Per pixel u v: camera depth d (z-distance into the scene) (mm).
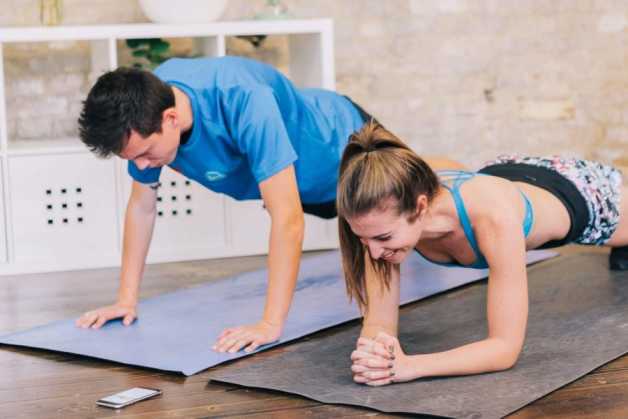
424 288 4160
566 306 3793
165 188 5148
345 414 2760
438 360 2924
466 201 2875
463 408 2713
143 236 3787
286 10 5359
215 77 3271
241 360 3297
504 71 6125
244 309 3922
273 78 3461
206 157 3312
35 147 5039
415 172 2729
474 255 2986
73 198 5043
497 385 2887
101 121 2908
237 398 2953
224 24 5078
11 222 4969
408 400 2793
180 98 3191
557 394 2854
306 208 3902
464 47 6059
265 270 4680
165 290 4496
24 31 4809
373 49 5941
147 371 3254
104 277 4840
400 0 5941
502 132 6172
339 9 5875
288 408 2836
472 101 6113
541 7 6121
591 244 3717
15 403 3016
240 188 3555
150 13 5121
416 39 5992
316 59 5328
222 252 5242
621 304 3777
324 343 3434
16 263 4992
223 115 3256
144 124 2939
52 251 5039
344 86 5934
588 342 3309
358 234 2746
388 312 3104
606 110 6199
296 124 3561
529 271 4465
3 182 4941
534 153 6180
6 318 4109
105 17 5559
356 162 2715
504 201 2895
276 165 3223
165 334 3609
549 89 6176
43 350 3539
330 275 4449
